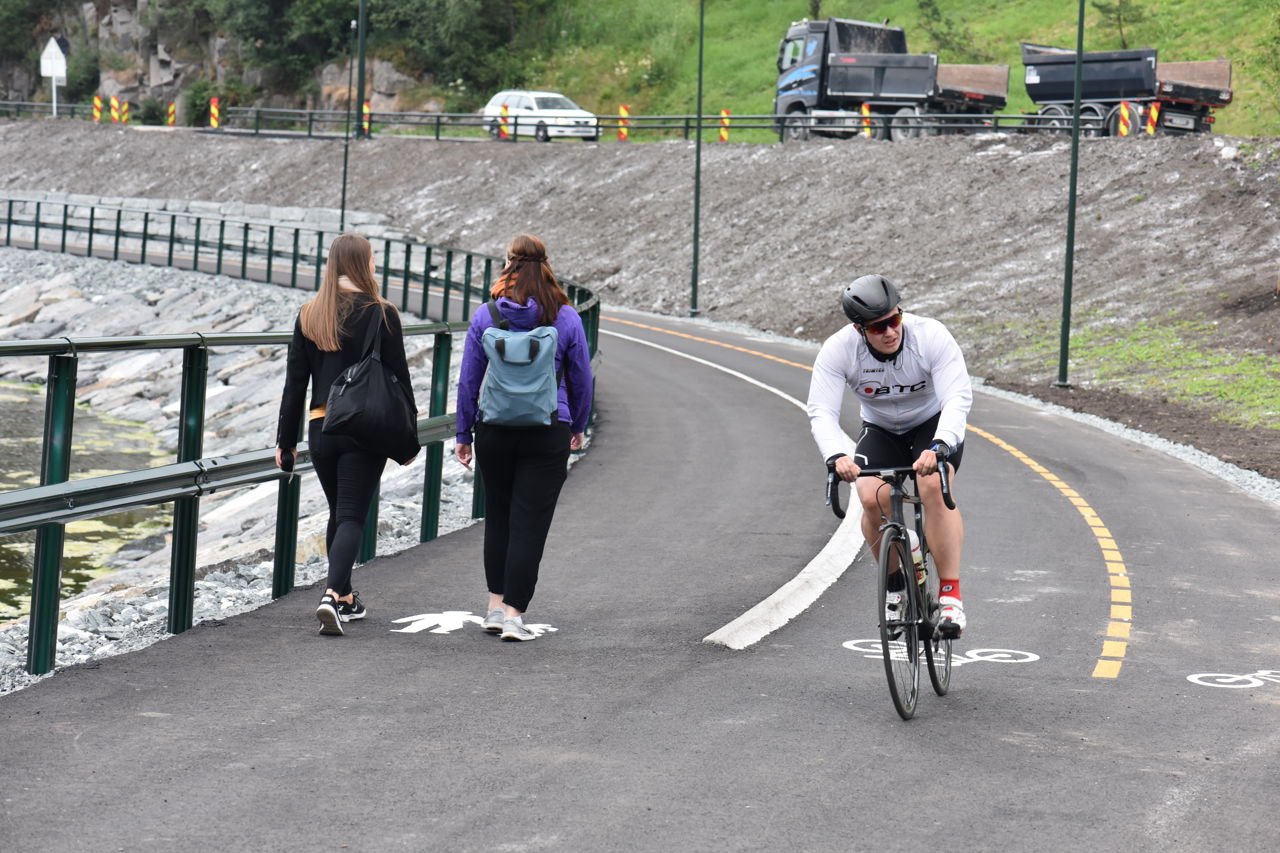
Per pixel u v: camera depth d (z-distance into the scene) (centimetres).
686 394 3434
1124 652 1170
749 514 1841
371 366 1098
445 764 803
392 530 1684
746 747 852
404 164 8438
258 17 12281
